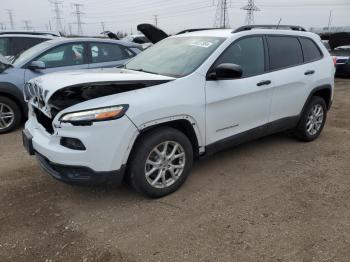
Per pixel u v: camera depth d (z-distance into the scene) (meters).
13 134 6.16
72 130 3.18
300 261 2.81
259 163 4.71
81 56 6.91
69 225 3.31
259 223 3.32
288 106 4.95
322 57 5.51
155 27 6.35
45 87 3.40
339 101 9.37
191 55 4.13
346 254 2.89
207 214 3.47
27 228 3.26
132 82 3.41
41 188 4.02
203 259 2.84
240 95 4.19
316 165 4.68
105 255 2.89
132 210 3.55
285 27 5.17
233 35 4.29
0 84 6.04
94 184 3.33
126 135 3.28
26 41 8.29
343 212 3.52
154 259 2.84
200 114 3.81
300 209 3.57
